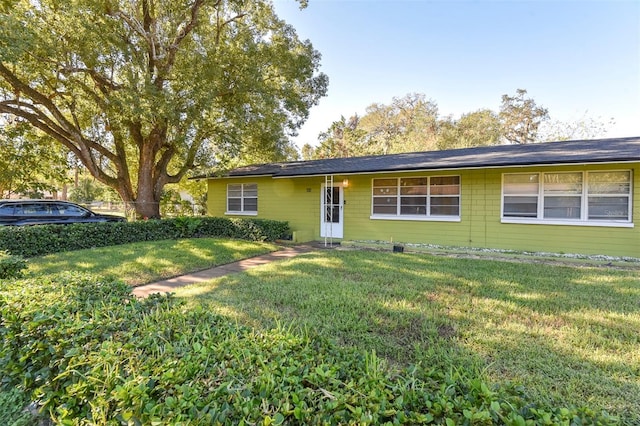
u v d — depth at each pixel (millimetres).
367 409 1321
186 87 10125
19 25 7625
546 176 8453
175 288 5223
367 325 3420
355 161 12336
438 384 1536
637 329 3322
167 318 2266
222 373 1578
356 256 7719
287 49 12672
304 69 13172
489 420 1226
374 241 10719
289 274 5820
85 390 1672
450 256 7895
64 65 9211
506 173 8883
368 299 4270
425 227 9961
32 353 2146
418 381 1562
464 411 1229
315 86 13953
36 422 2045
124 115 9586
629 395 2215
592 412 1312
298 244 10766
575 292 4609
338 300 4199
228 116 11500
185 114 10461
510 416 1216
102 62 9555
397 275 5660
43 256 7168
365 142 31156
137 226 9625
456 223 9523
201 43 10734
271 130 12430
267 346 1863
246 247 9047
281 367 1584
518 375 2469
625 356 2762
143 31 10227
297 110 13508
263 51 11977
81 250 7891
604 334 3209
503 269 6172
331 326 3369
